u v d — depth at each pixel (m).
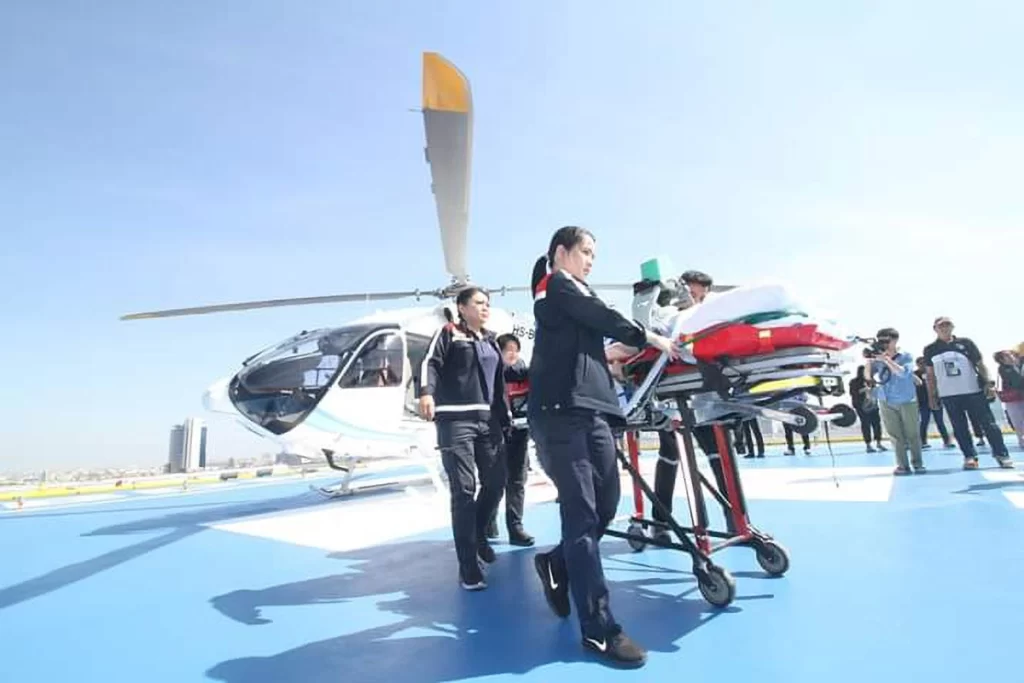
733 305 2.11
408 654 1.87
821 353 2.07
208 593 2.76
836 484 4.57
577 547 1.82
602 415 1.99
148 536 4.48
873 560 2.64
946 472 5.60
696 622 2.01
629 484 6.11
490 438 2.95
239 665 1.85
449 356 2.85
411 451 5.98
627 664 1.67
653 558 3.01
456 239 5.13
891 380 5.64
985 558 2.58
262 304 6.84
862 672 1.55
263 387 5.20
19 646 2.12
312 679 1.71
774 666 1.62
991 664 1.56
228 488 8.85
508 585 2.66
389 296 6.95
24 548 4.19
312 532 4.27
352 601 2.51
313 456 5.73
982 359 5.70
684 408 2.35
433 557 3.30
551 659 1.77
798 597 2.21
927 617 1.92
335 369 5.27
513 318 6.36
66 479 10.28
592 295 1.90
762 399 2.31
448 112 3.58
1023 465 5.95
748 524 2.61
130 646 2.08
